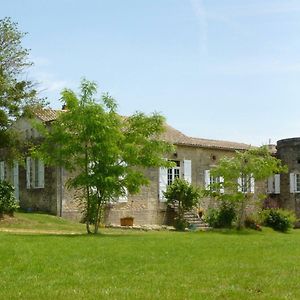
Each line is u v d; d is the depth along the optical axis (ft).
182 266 36.37
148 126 68.69
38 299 25.94
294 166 119.55
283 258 41.24
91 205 68.74
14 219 81.20
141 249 45.85
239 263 38.04
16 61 90.94
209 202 107.45
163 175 102.22
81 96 65.41
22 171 99.25
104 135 65.16
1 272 33.63
